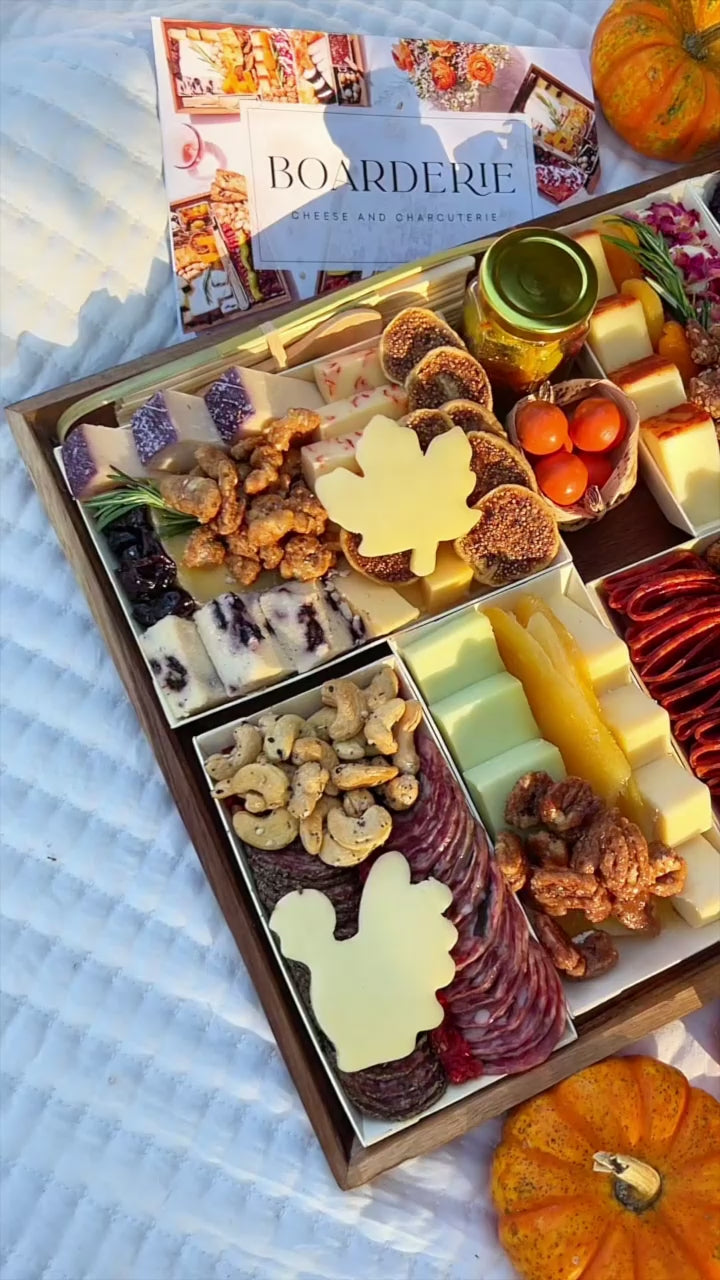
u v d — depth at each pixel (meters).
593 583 0.69
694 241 0.72
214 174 0.71
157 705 0.65
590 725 0.65
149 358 0.68
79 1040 0.64
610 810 0.64
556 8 0.76
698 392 0.69
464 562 0.67
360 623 0.66
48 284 0.70
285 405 0.67
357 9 0.75
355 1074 0.62
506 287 0.65
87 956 0.65
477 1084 0.63
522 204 0.74
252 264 0.72
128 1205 0.63
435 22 0.76
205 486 0.64
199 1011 0.65
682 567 0.69
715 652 0.69
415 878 0.63
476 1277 0.64
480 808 0.65
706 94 0.72
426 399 0.67
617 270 0.72
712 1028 0.69
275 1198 0.64
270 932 0.63
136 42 0.73
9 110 0.70
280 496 0.66
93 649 0.67
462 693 0.66
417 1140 0.62
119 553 0.66
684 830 0.65
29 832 0.65
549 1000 0.63
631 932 0.66
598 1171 0.63
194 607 0.66
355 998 0.62
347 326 0.68
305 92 0.73
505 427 0.70
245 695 0.65
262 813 0.63
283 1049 0.63
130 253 0.71
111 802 0.66
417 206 0.73
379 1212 0.64
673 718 0.67
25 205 0.70
